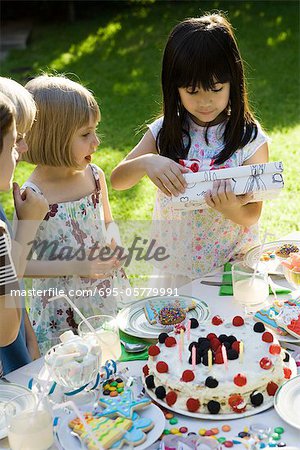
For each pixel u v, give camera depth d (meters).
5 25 10.84
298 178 5.48
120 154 6.09
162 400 1.61
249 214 2.37
